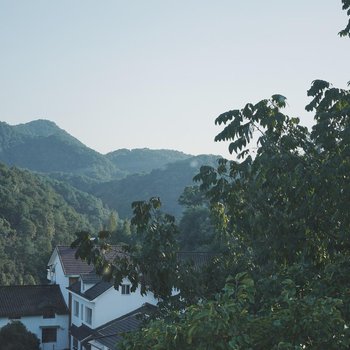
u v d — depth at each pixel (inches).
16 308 1583.4
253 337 213.0
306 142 365.7
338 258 337.7
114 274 400.5
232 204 402.9
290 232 362.9
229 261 417.4
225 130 366.0
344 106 362.3
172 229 412.8
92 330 1330.0
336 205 333.4
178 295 401.1
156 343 220.4
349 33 370.0
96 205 6569.9
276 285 322.0
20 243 3289.9
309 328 210.2
